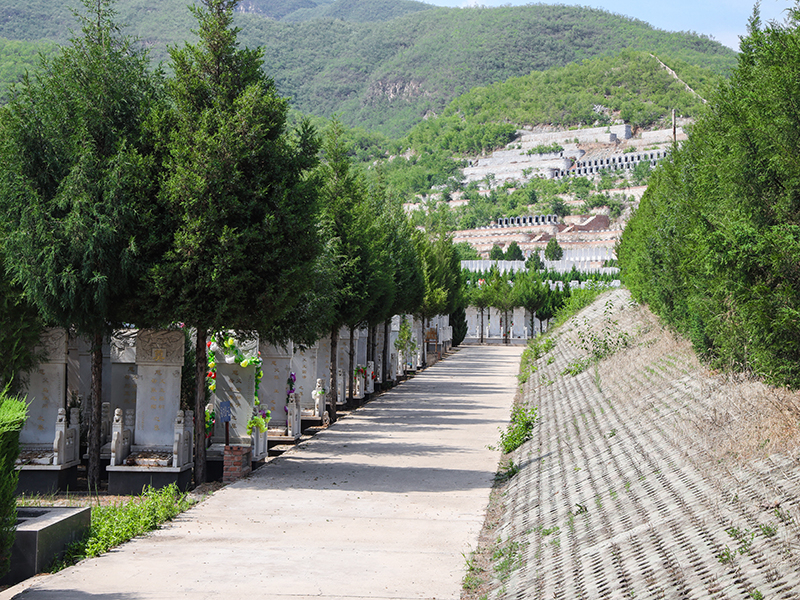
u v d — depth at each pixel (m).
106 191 13.36
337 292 21.31
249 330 15.16
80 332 14.34
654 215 24.78
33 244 13.13
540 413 22.31
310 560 9.30
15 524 8.65
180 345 14.69
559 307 74.62
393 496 13.14
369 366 30.02
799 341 9.45
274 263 14.07
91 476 14.55
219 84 14.73
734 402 11.38
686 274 14.62
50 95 14.16
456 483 14.30
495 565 9.17
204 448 14.94
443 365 48.62
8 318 14.37
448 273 57.38
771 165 11.11
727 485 8.51
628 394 17.56
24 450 14.66
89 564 9.03
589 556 8.12
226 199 13.55
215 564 9.05
